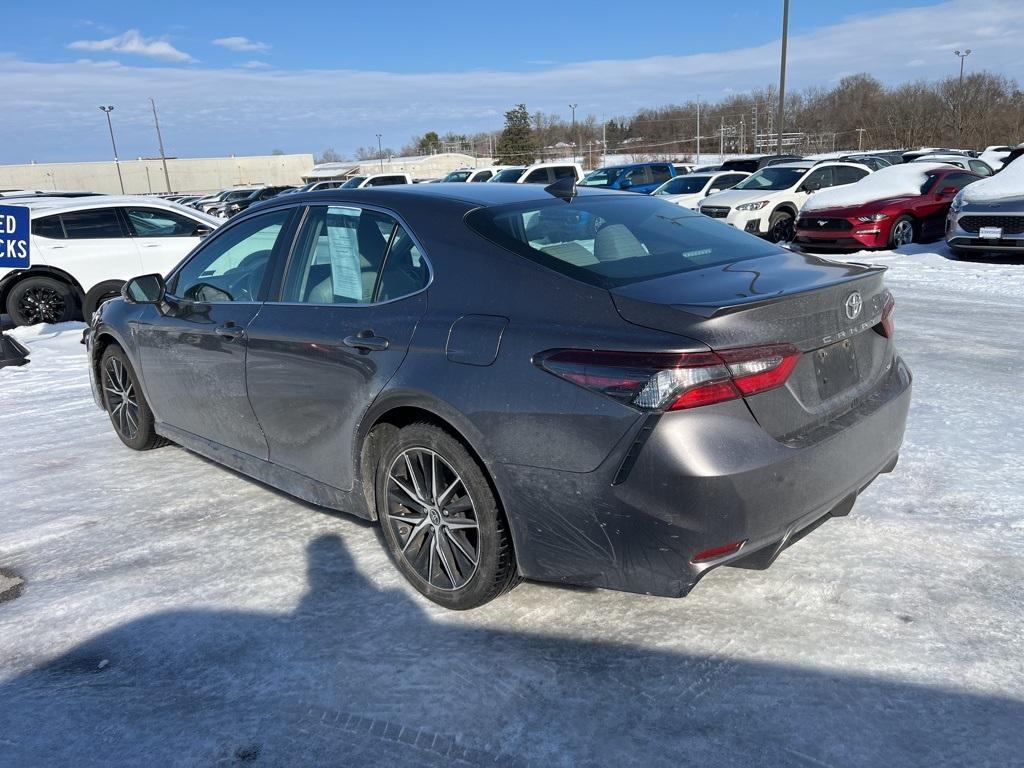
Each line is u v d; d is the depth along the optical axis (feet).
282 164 275.18
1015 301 29.04
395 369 9.92
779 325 8.38
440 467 9.86
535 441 8.60
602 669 8.79
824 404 8.98
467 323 9.42
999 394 17.47
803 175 54.65
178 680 8.95
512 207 10.80
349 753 7.75
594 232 10.60
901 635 9.06
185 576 11.23
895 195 45.73
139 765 7.69
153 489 14.53
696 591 10.18
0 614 10.43
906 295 31.19
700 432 7.91
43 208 32.58
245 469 13.32
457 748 7.74
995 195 38.09
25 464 16.14
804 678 8.44
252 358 12.17
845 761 7.31
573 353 8.45
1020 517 11.63
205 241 14.23
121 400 16.57
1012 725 7.64
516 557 9.21
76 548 12.26
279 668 9.07
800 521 8.63
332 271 11.50
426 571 10.31
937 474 13.25
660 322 8.22
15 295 31.99
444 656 9.16
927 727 7.66
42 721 8.34
